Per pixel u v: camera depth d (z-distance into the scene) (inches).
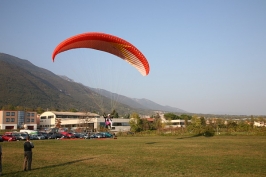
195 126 2755.9
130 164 711.1
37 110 6225.4
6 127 4266.7
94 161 768.3
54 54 913.5
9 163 724.0
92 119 3914.9
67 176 551.5
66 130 3666.3
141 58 969.5
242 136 2212.1
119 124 4311.0
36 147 1253.7
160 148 1179.3
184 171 608.1
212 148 1149.1
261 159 797.2
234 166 675.4
